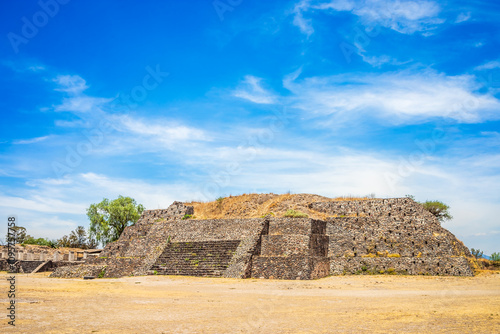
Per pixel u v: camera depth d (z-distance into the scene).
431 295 36.69
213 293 37.88
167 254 65.25
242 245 60.91
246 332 20.48
